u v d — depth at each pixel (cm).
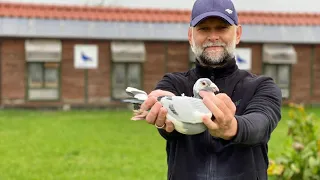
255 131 186
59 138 1005
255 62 1659
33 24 1522
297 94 1700
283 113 1493
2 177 689
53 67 1540
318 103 1712
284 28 1680
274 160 535
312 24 1722
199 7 214
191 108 180
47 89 1547
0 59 1509
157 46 1598
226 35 216
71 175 702
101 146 921
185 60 1614
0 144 934
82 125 1201
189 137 222
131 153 859
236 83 225
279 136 1046
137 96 194
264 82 223
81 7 1625
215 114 172
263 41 1634
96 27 1558
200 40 218
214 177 215
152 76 1606
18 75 1526
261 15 1727
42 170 730
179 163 224
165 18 1638
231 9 213
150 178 690
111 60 1573
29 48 1505
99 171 727
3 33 1480
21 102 1534
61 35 1515
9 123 1223
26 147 905
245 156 215
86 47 1553
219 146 216
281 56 1647
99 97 1580
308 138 545
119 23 1586
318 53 1702
